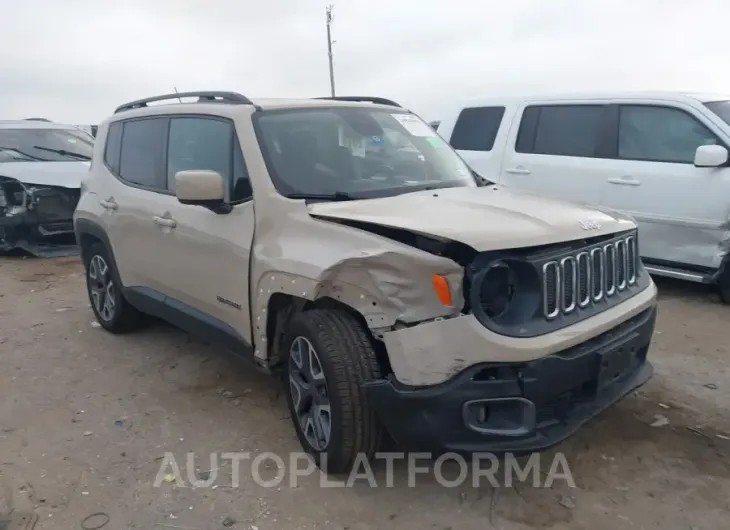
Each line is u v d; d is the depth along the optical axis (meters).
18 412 4.41
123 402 4.51
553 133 7.44
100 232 5.48
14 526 3.17
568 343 3.02
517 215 3.28
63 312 6.70
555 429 3.08
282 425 4.10
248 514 3.22
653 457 3.59
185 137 4.56
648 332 3.66
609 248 3.46
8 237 9.37
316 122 4.23
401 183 4.04
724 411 4.10
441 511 3.20
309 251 3.38
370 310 3.12
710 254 6.23
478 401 2.92
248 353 3.96
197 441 3.94
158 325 6.12
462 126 8.38
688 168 6.36
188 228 4.31
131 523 3.18
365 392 3.17
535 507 3.20
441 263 2.94
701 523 3.04
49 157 10.03
